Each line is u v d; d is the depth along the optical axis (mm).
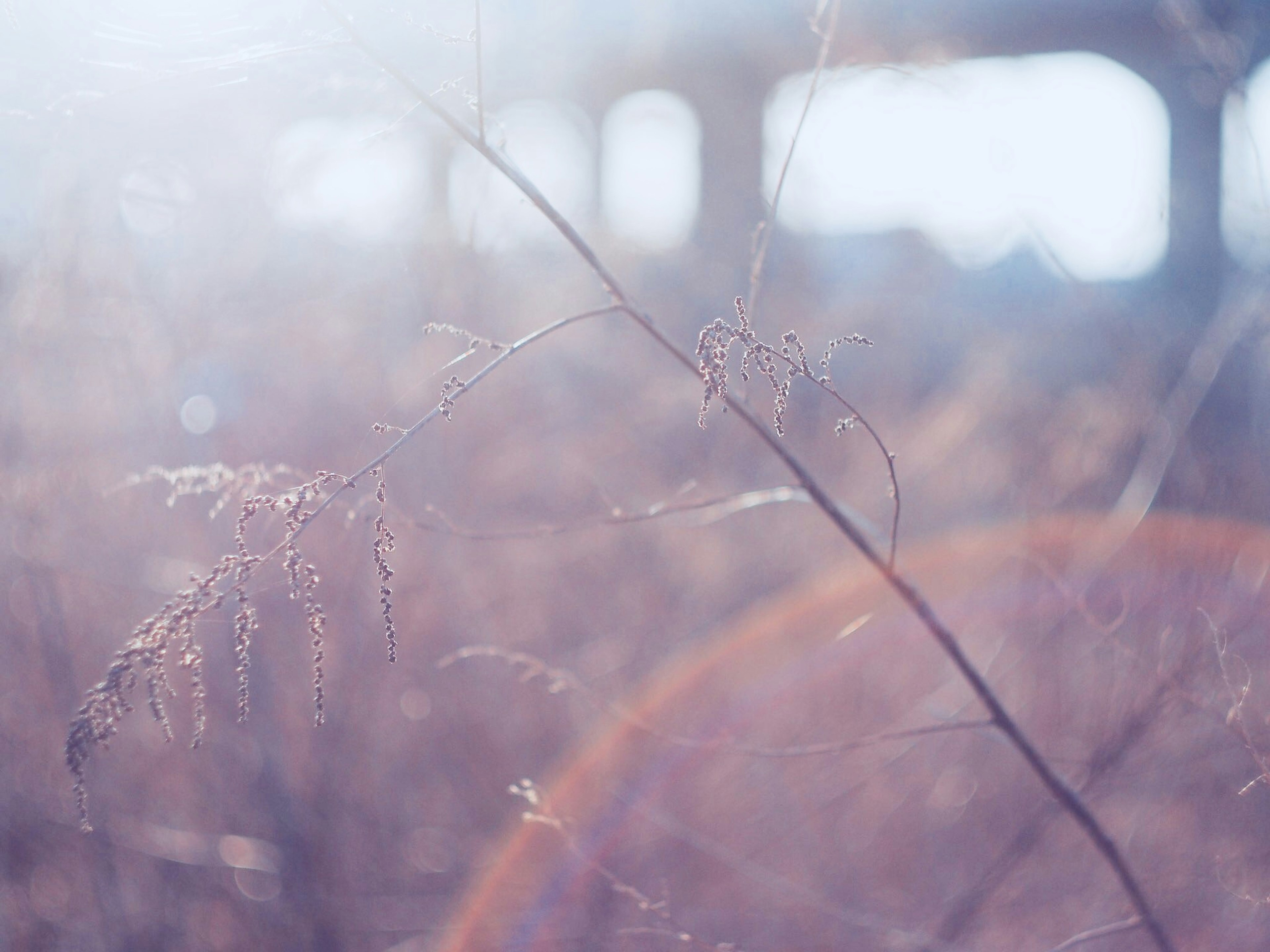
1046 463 3824
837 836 3438
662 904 2162
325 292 3438
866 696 3777
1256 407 3418
